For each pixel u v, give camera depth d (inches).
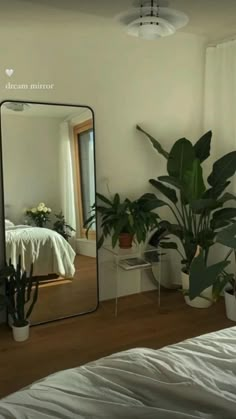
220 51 118.9
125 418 35.0
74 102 106.4
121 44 111.4
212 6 92.7
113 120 113.7
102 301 120.2
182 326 102.0
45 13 91.4
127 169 118.3
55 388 39.4
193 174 103.6
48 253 107.1
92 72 108.0
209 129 124.6
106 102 111.7
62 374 42.8
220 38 120.7
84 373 42.7
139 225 108.2
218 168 107.2
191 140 128.6
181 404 37.5
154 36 81.1
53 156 105.1
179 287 130.6
